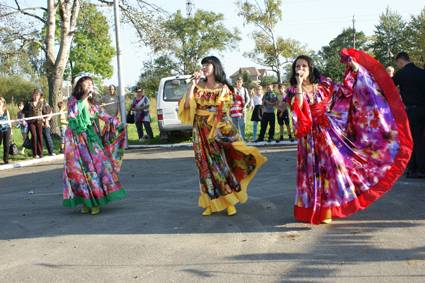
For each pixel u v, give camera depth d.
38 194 8.82
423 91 8.09
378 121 5.67
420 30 53.03
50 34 20.98
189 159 12.39
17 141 19.66
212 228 5.91
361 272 4.30
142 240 5.59
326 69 32.56
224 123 6.29
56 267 4.88
